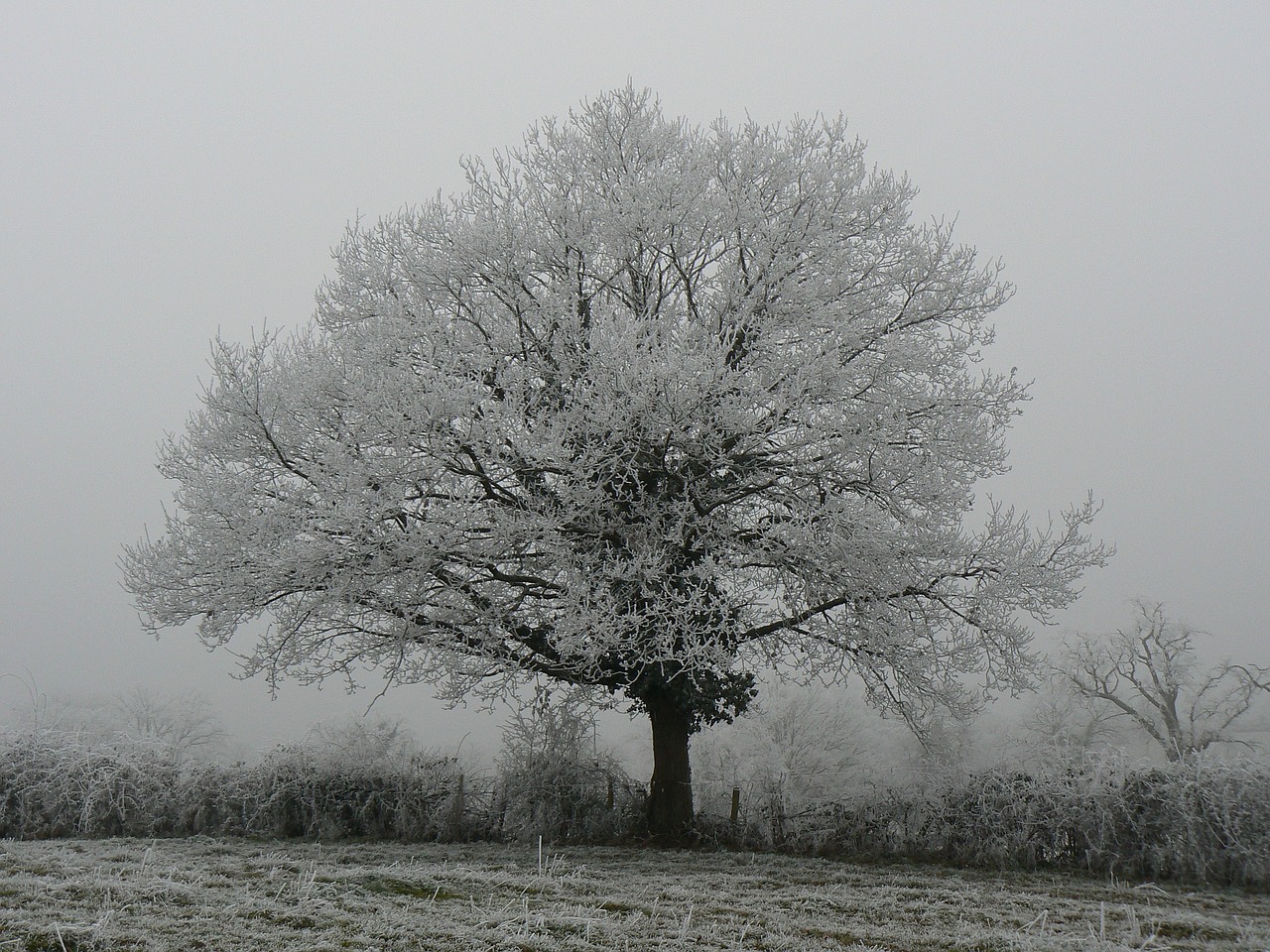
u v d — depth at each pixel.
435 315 14.09
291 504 12.69
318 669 13.42
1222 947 7.38
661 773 14.02
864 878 10.98
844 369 13.02
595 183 15.22
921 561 13.16
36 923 6.31
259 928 6.75
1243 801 11.34
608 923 7.38
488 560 12.68
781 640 14.30
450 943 6.53
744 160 14.62
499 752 15.38
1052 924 8.29
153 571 13.09
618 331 12.72
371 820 14.27
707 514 13.13
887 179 15.02
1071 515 13.47
